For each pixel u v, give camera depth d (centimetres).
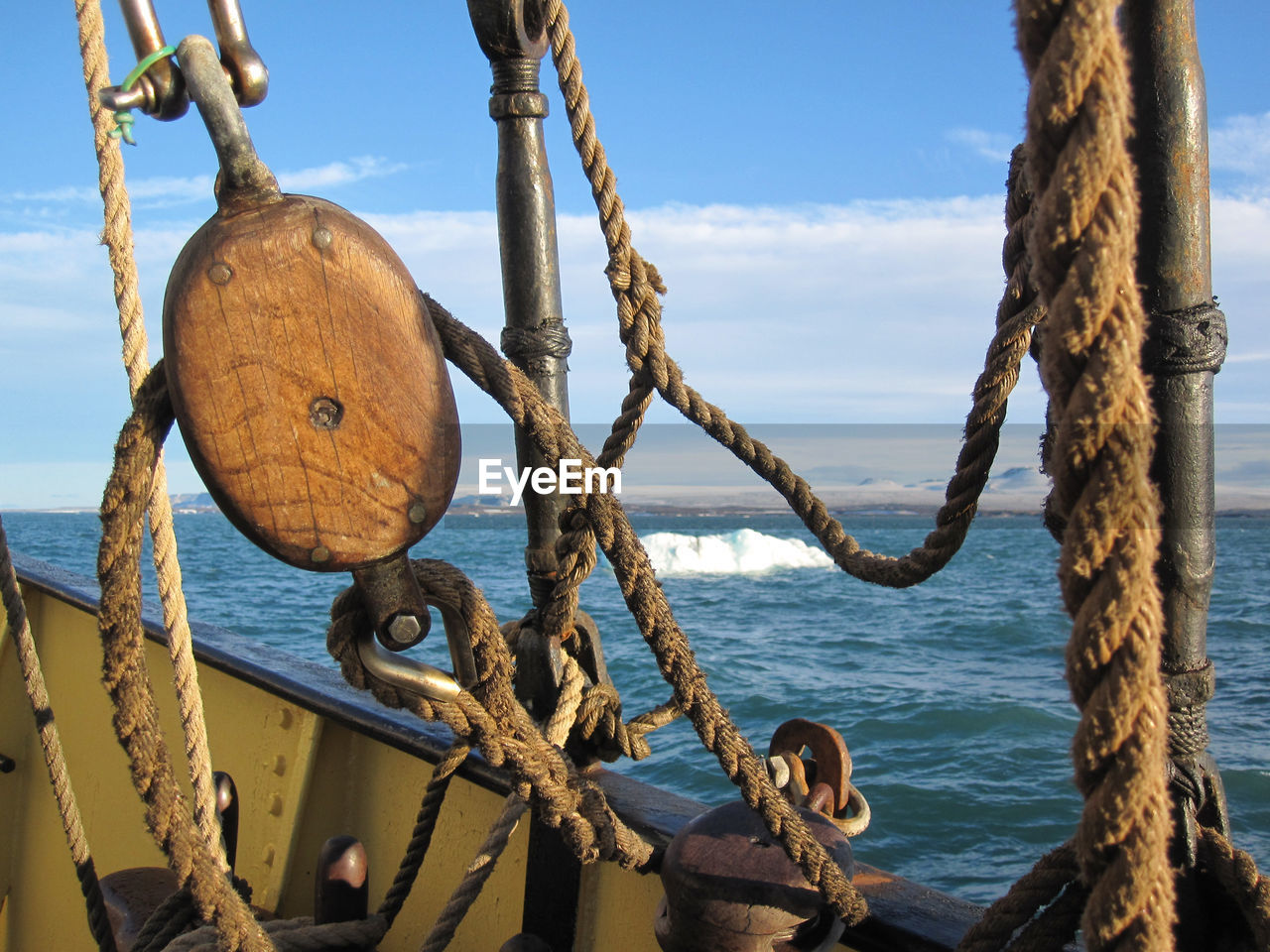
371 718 220
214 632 293
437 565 135
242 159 109
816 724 181
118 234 133
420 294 117
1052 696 918
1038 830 562
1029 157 77
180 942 134
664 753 700
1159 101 113
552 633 186
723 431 171
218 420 109
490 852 159
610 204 165
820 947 137
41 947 306
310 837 237
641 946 182
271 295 107
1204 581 118
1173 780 119
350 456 113
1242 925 119
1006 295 136
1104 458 78
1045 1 74
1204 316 114
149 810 120
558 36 163
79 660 318
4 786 328
